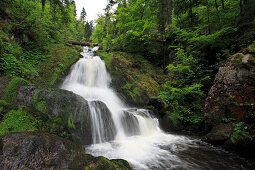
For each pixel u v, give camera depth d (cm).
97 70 1099
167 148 523
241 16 939
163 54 1527
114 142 557
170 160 427
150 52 1497
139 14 1489
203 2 1242
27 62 752
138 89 1023
